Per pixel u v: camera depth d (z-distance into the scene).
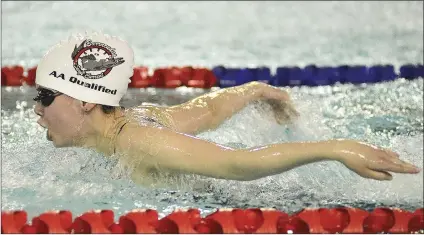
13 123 10.11
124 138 7.29
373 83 13.70
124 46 7.59
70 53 7.27
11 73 13.57
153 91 13.36
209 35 18.30
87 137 7.43
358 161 6.21
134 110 8.15
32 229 6.38
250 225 6.46
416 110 11.46
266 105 9.18
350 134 9.90
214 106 8.88
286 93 9.26
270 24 19.66
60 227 6.39
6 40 16.92
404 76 14.01
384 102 12.05
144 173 7.30
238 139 8.94
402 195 7.77
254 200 7.54
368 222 6.56
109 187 7.44
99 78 7.28
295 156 6.47
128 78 7.61
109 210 6.52
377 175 6.19
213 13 21.28
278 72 14.06
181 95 13.00
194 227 6.46
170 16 20.77
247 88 9.17
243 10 21.72
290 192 7.70
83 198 7.34
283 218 6.52
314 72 14.00
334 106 11.78
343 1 22.78
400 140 9.56
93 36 7.44
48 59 7.28
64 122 7.28
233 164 6.68
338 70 14.01
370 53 16.06
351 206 7.46
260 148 6.70
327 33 18.30
